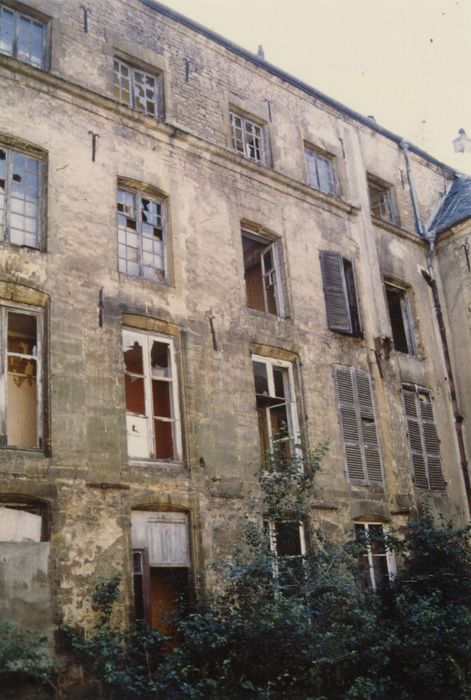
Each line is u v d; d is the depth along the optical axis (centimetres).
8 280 1312
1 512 1196
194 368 1521
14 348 1341
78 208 1456
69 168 1474
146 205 1619
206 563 1386
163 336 1516
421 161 2388
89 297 1406
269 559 1275
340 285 1902
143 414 1441
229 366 1584
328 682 1269
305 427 1539
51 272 1370
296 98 2048
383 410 1877
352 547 1403
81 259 1422
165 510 1391
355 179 2102
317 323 1817
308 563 1319
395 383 1941
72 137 1504
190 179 1686
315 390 1739
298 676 1220
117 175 1553
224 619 1248
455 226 2161
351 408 1798
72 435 1294
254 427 1573
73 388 1323
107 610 1207
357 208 2056
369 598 1391
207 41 1869
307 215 1922
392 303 2153
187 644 1198
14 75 1462
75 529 1243
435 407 2036
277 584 1261
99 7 1670
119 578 1230
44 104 1485
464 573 1530
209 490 1448
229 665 1176
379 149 2253
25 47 1545
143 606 1305
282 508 1414
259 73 1970
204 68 1838
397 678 1348
